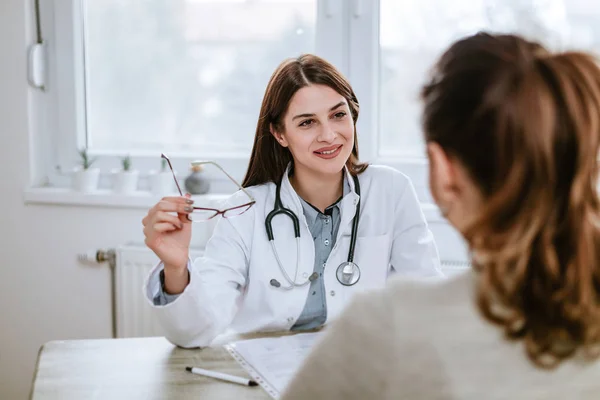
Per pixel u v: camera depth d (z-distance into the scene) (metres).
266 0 2.25
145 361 1.27
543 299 0.59
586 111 0.57
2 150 2.34
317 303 1.53
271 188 1.61
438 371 0.60
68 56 2.35
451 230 2.12
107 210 2.29
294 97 1.47
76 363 1.25
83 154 2.30
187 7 2.30
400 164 2.22
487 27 2.10
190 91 2.35
